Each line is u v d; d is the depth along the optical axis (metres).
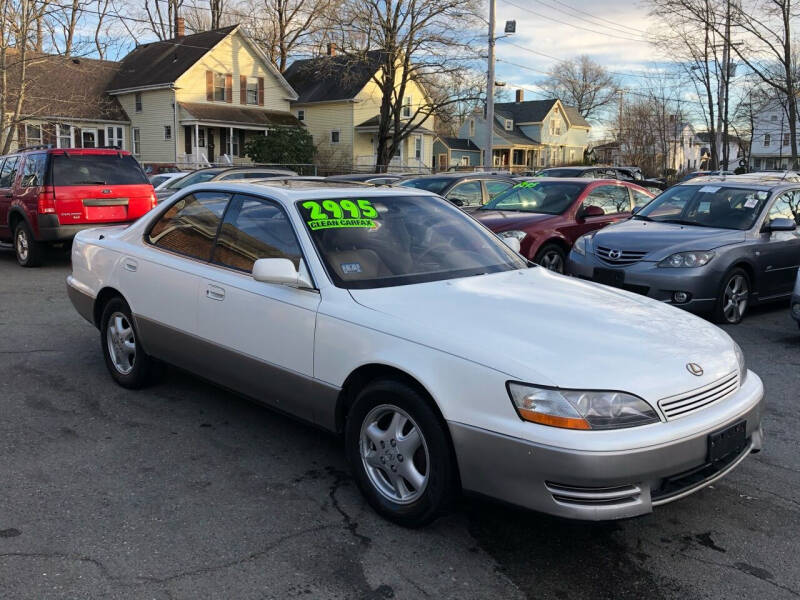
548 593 2.92
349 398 3.68
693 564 3.15
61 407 4.95
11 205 11.29
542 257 9.51
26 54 23.98
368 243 4.09
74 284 5.70
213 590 2.88
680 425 3.01
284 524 3.42
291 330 3.81
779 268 8.21
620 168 23.84
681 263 7.42
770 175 9.91
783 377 5.95
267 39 48.97
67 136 38.69
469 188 11.84
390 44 36.09
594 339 3.26
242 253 4.29
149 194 11.50
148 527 3.36
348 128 44.50
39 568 2.99
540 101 68.31
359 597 2.86
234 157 41.72
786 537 3.40
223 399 5.17
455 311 3.51
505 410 2.95
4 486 3.74
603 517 2.86
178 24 45.97
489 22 26.72
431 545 3.26
